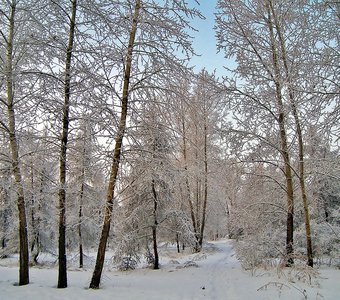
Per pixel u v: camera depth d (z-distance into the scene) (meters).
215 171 12.91
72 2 8.43
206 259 17.56
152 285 8.89
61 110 8.27
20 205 8.27
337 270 9.41
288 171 11.07
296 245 11.36
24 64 8.52
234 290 7.91
